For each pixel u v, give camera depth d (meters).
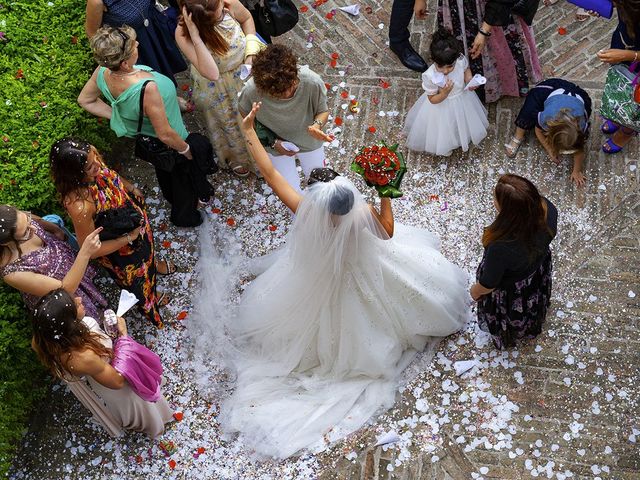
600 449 4.18
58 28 5.09
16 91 4.77
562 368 4.47
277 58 3.87
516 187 3.53
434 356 4.56
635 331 4.57
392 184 3.68
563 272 4.85
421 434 4.28
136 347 3.87
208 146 4.71
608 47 5.82
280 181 3.95
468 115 5.17
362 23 6.14
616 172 5.23
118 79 4.09
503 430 4.28
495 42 5.23
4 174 4.47
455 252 4.99
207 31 4.29
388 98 5.73
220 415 4.43
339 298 4.03
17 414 4.21
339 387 4.41
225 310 4.82
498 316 4.29
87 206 3.82
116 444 4.39
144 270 4.37
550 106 4.87
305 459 4.23
